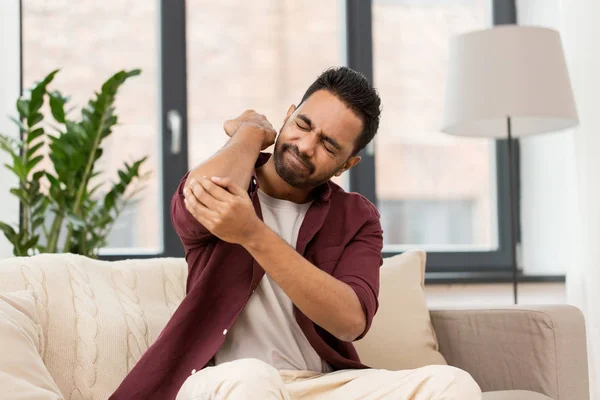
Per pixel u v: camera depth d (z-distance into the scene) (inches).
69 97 97.3
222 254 60.3
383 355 78.7
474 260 127.1
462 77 100.3
